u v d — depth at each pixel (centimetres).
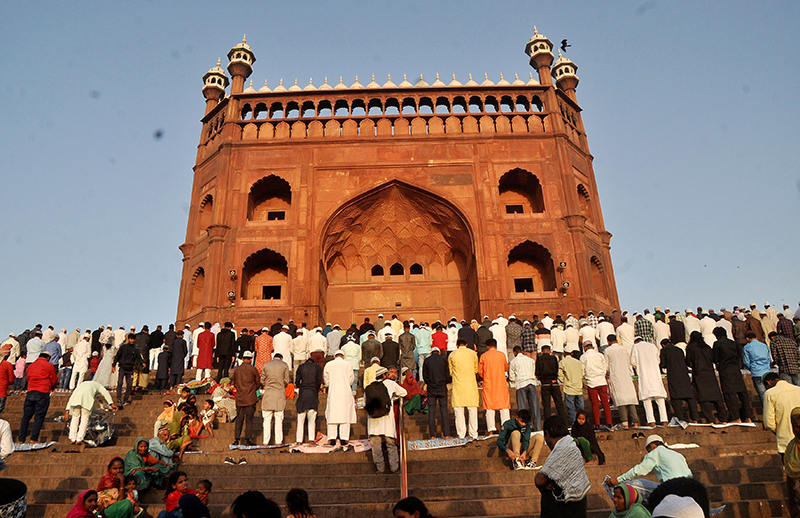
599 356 860
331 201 1878
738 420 814
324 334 1377
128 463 644
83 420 781
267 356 1147
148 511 601
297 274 1775
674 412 820
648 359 837
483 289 1762
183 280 1917
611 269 1956
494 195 1881
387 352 1104
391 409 694
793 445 473
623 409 830
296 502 434
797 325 1184
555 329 1216
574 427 680
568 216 1853
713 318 1295
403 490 526
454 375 804
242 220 1852
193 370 1349
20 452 756
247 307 1734
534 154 1955
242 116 2070
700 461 664
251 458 743
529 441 699
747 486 597
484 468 696
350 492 622
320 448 769
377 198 1930
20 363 1223
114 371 1172
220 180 1894
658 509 290
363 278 2022
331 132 1991
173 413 771
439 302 1991
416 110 2025
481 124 1998
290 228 1838
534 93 2067
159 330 1351
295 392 1013
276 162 1931
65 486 661
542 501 387
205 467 698
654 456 477
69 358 1316
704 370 825
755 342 880
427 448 751
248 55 2136
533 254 1934
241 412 803
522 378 805
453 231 1956
